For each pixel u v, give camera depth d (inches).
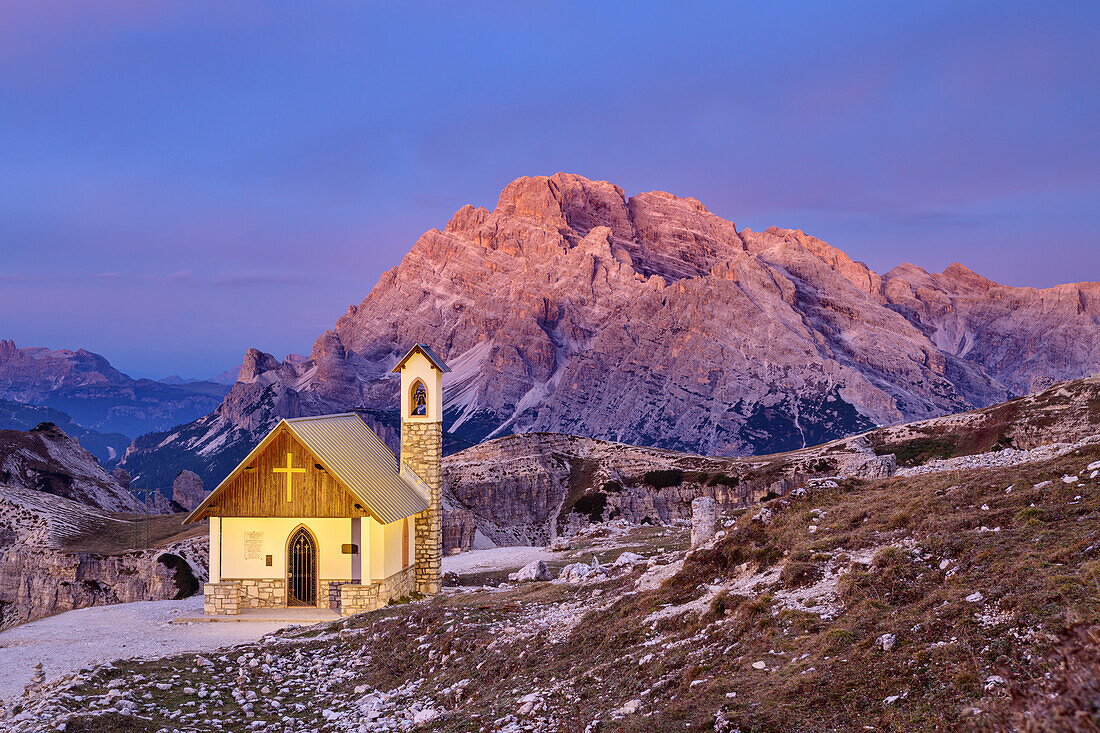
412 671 1301.7
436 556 2423.7
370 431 2620.6
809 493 1359.5
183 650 1681.8
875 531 1085.8
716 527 1541.6
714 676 879.1
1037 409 6624.0
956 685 671.8
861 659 776.3
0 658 1705.2
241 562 2127.2
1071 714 464.1
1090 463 1032.8
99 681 1299.2
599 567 1878.7
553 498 7086.6
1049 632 679.1
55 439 7391.7
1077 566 782.5
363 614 1738.4
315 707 1204.5
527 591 1763.0
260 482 2107.5
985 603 778.2
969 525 981.8
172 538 4798.2
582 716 908.6
